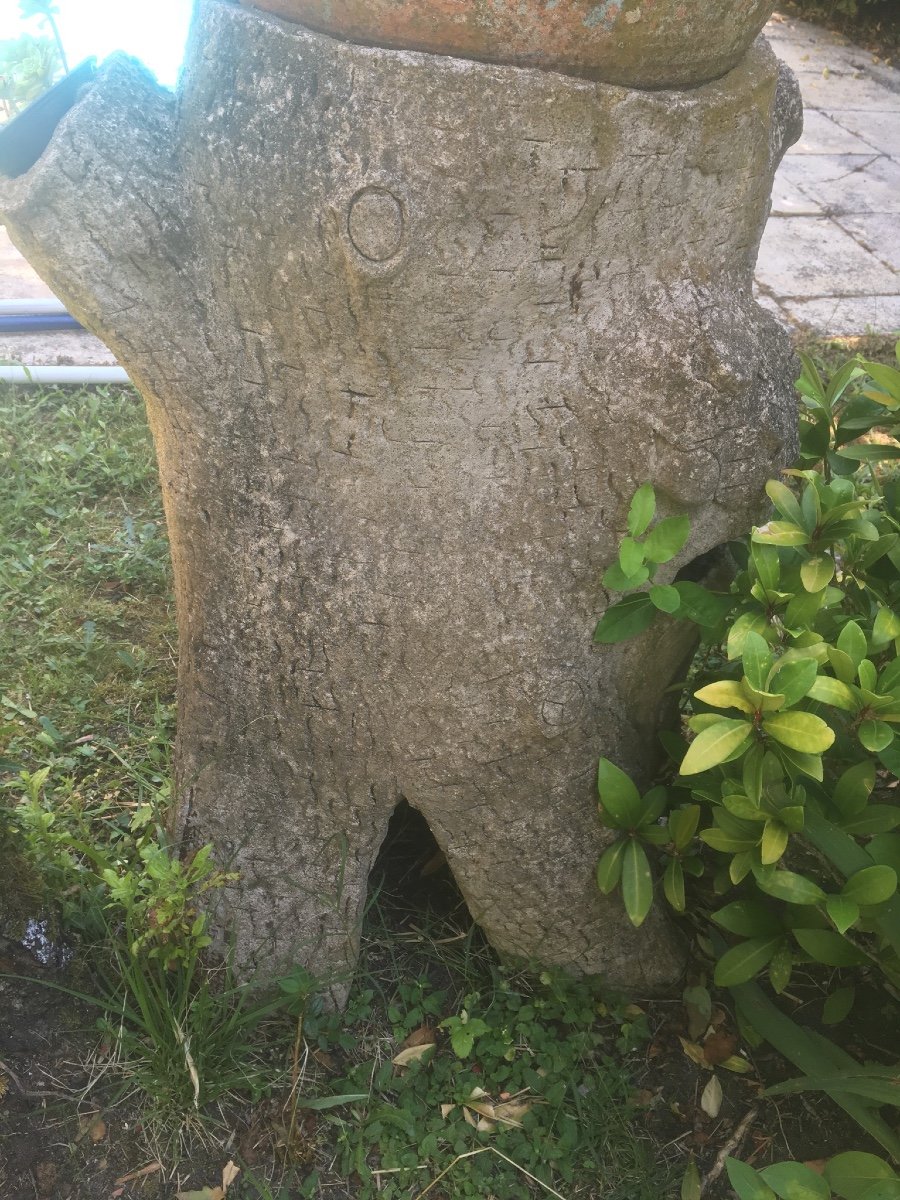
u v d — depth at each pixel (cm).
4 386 353
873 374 183
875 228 516
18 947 182
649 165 138
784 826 160
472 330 143
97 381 360
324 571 161
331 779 176
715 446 153
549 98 129
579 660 169
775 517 180
